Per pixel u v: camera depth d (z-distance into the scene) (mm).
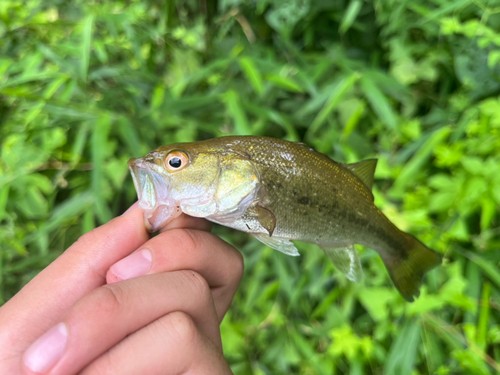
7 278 388
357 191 174
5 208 351
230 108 305
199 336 118
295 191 157
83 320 103
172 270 131
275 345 326
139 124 327
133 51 370
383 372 296
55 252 357
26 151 341
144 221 145
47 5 409
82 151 347
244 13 393
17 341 118
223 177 149
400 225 280
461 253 295
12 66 329
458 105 312
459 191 269
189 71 404
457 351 266
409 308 266
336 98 302
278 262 322
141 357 109
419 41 358
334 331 287
